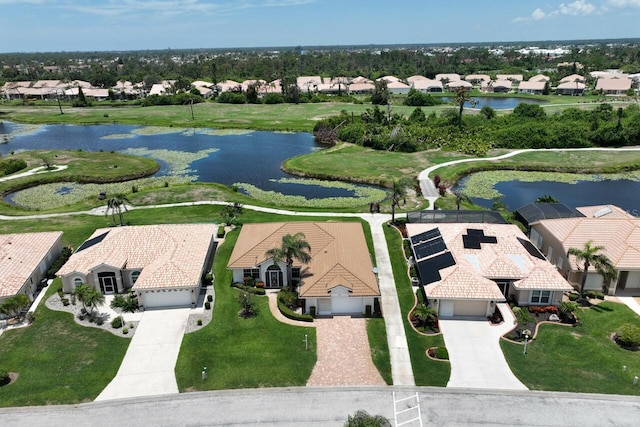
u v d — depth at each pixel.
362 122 128.25
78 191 82.81
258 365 36.28
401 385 34.03
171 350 38.22
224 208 66.00
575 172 91.62
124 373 35.59
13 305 41.62
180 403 32.50
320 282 43.31
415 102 172.88
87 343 39.22
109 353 37.91
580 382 34.03
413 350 37.97
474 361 36.50
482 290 41.72
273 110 168.75
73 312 43.94
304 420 30.89
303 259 44.91
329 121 129.75
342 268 44.34
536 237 56.00
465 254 47.34
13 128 149.38
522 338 39.25
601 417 30.84
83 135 135.88
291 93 186.38
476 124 122.94
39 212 70.50
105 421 31.05
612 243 48.00
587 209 59.69
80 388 34.06
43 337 40.09
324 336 39.94
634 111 127.50
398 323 41.78
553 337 39.28
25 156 105.00
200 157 106.75
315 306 42.94
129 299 44.44
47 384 34.47
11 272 45.59
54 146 121.25
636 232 48.06
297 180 88.12
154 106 186.25
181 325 41.59
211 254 54.34
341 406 32.06
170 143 123.00
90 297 41.62
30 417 31.52
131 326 41.44
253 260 47.88
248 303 42.41
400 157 100.56
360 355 37.41
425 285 43.44
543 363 36.16
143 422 30.92
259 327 41.25
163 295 44.22
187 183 85.62
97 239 51.38
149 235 51.03
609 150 104.88
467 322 41.59
